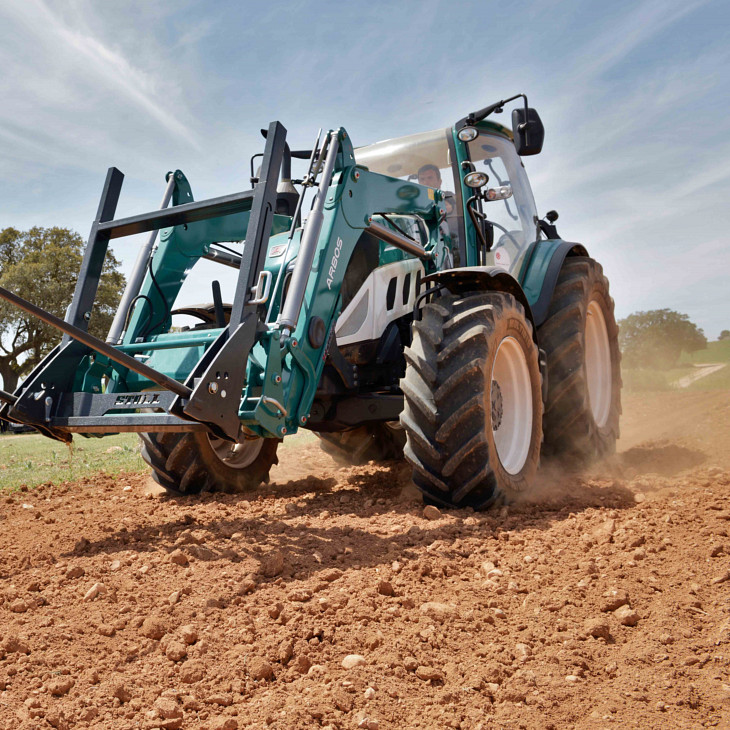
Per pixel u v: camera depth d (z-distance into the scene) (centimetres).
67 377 329
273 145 310
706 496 300
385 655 179
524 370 358
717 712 153
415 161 431
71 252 2967
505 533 276
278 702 160
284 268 335
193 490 404
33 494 451
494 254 423
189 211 327
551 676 170
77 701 159
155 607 209
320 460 566
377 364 394
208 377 269
